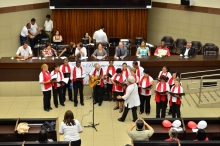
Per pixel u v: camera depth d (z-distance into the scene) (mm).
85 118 10555
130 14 16312
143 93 10586
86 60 11844
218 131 8008
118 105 11188
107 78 11422
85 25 16266
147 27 17547
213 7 14359
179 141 6871
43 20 16719
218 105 11414
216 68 12086
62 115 10750
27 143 6809
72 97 12109
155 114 10898
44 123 8031
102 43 13727
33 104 11523
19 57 12172
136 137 7230
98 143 9141
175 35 16266
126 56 12320
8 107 11281
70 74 11328
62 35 16266
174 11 16062
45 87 10820
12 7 15141
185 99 11922
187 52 12750
